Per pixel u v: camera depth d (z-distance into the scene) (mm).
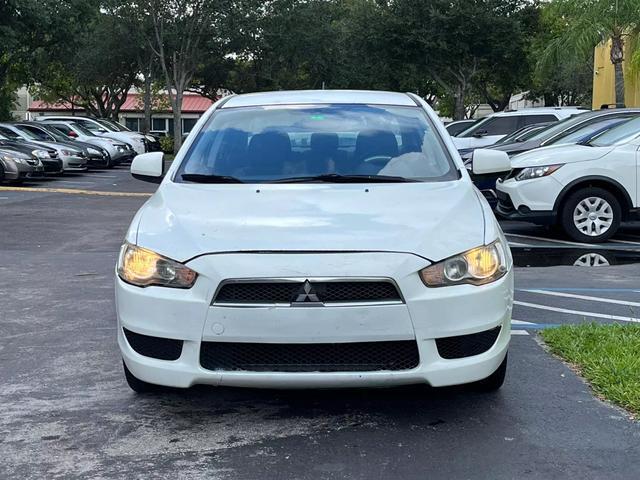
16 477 3656
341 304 3752
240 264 3799
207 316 3805
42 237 11289
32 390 4824
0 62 32875
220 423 4285
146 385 4559
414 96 6082
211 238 3967
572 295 7379
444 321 3828
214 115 5707
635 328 5809
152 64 38531
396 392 4711
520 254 9742
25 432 4180
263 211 4262
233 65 40281
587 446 3949
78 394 4746
